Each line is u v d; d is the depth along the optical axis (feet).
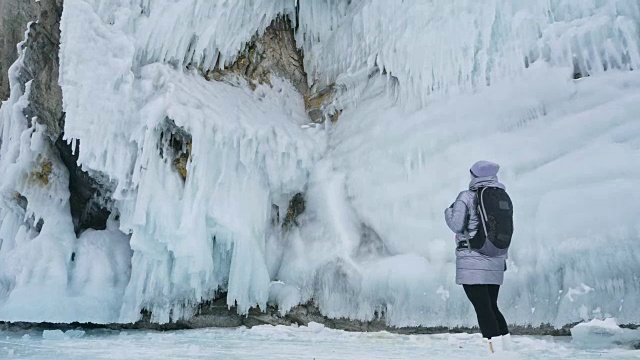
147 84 21.70
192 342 17.43
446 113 21.22
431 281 19.13
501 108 20.07
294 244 23.31
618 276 15.58
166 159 21.80
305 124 26.43
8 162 22.86
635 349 14.23
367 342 17.21
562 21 20.24
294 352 14.57
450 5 21.97
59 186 23.22
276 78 27.32
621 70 18.84
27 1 24.14
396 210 21.03
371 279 20.40
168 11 22.72
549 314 16.61
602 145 17.20
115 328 22.13
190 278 21.76
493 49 21.17
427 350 14.84
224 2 24.26
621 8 19.31
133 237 20.92
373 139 23.07
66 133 20.26
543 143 18.53
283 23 28.09
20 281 20.89
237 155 22.54
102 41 21.16
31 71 23.40
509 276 17.43
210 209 21.49
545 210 17.17
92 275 21.86
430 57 22.20
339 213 22.57
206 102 22.47
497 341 12.47
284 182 23.62
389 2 23.97
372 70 25.03
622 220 15.64
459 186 19.63
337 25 27.68
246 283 21.95
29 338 18.93
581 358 12.42
